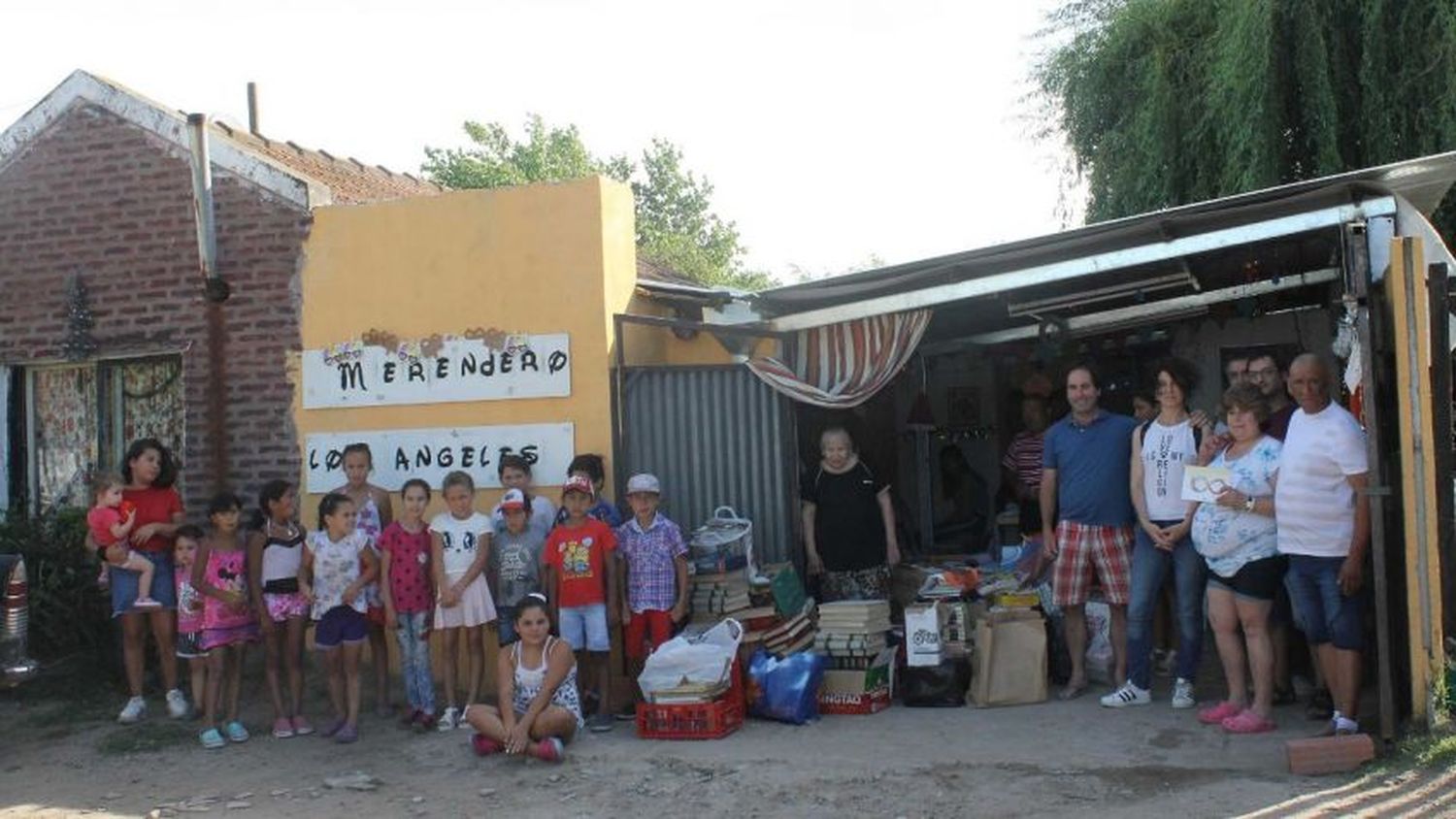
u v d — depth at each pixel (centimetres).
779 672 783
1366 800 574
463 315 933
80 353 1016
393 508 941
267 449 973
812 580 895
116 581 859
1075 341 1215
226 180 987
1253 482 690
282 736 818
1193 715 742
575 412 909
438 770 732
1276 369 771
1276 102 1252
